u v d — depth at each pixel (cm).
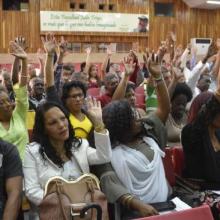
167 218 140
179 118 309
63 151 200
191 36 1170
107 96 354
